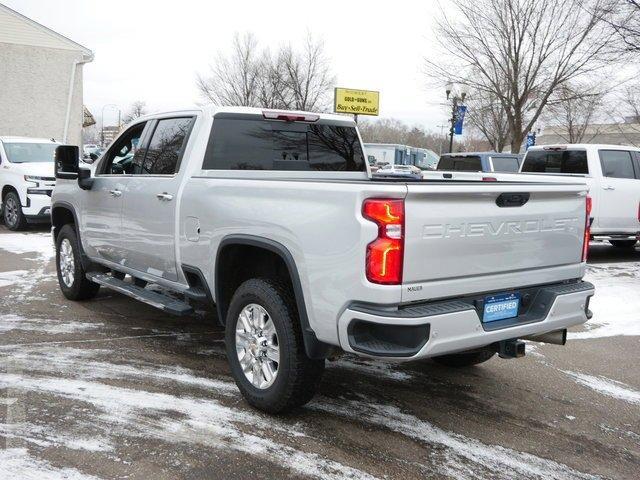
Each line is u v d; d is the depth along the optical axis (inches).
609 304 286.8
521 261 145.2
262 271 165.0
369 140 2426.2
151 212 191.8
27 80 940.0
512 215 141.3
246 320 155.9
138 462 128.1
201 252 170.1
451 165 596.1
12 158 490.0
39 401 156.5
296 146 200.5
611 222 390.0
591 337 235.9
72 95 970.7
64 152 226.7
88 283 253.1
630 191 390.9
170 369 183.2
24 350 195.6
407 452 137.4
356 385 176.9
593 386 183.6
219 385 171.8
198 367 185.6
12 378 171.5
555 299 148.0
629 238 440.1
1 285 286.7
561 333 157.2
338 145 211.9
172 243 183.0
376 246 122.1
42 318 233.3
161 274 194.5
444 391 175.0
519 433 149.8
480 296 139.0
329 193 130.8
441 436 146.1
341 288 128.0
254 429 145.2
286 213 140.6
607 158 391.9
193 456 131.5
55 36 948.6
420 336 123.6
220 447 135.8
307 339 137.7
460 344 129.6
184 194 175.9
